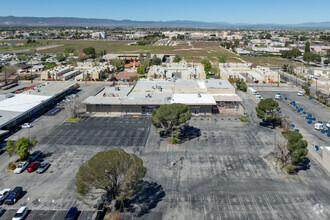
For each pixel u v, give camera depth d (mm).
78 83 136875
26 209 42562
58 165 57312
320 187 49812
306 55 193875
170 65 168250
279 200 46125
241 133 74750
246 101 108312
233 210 43656
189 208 44062
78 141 69438
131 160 41062
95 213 42594
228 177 53000
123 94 100375
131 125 81000
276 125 80438
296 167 55281
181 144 67750
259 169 55969
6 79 135625
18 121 82625
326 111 95562
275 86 133500
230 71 156375
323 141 70125
